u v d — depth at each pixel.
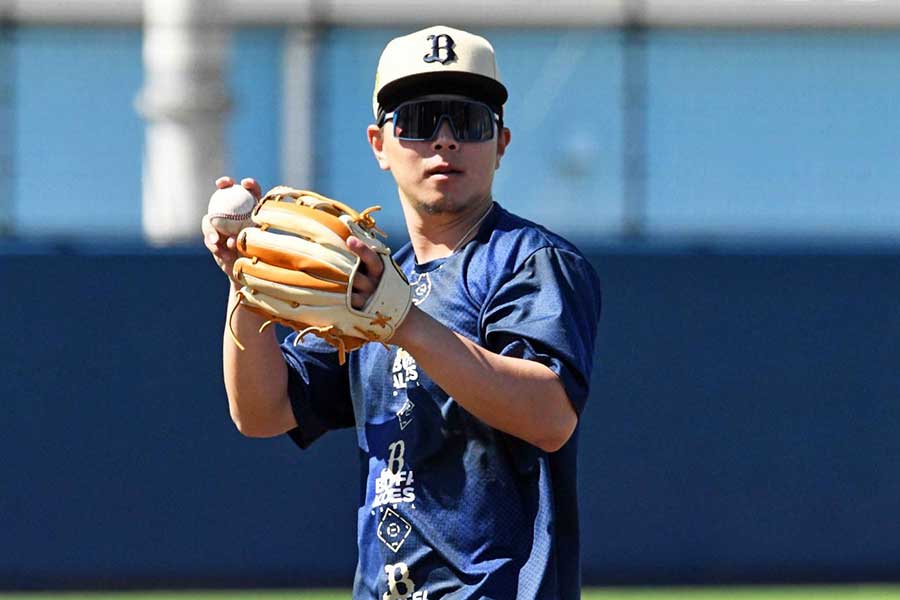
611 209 31.73
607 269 27.62
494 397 9.17
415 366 10.06
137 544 27.09
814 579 27.61
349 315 8.95
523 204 33.34
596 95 33.31
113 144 31.61
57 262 27.02
